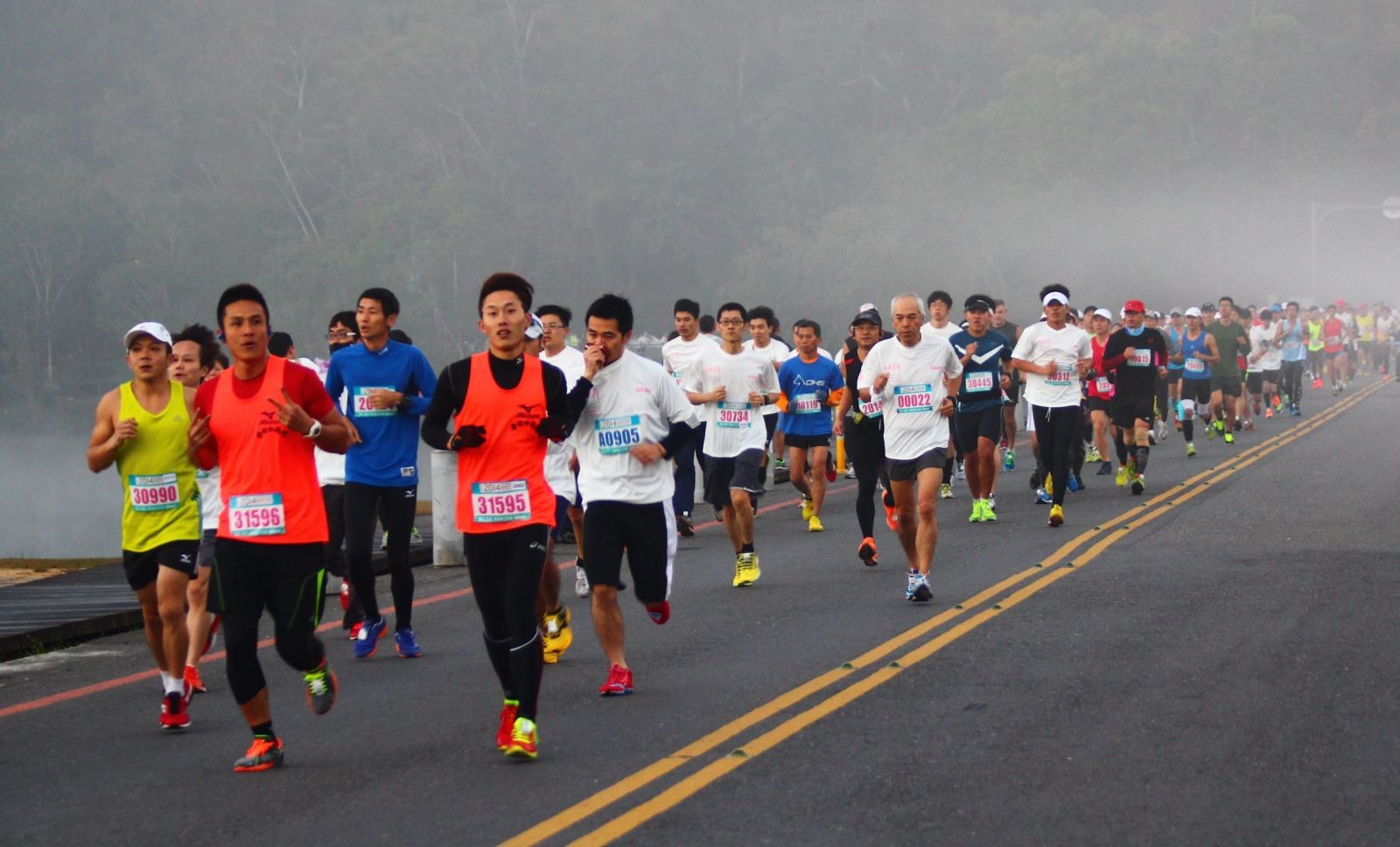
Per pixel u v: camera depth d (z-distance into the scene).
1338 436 29.95
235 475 8.21
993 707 9.11
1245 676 9.73
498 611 8.44
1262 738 8.27
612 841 6.79
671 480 9.92
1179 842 6.65
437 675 10.81
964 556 15.63
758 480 14.34
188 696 9.60
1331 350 46.94
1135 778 7.59
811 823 6.97
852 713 9.06
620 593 14.27
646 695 9.77
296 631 8.29
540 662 8.27
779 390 16.16
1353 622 11.37
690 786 7.62
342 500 13.01
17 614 13.80
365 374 11.54
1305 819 6.93
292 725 9.37
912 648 10.96
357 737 8.98
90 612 13.90
